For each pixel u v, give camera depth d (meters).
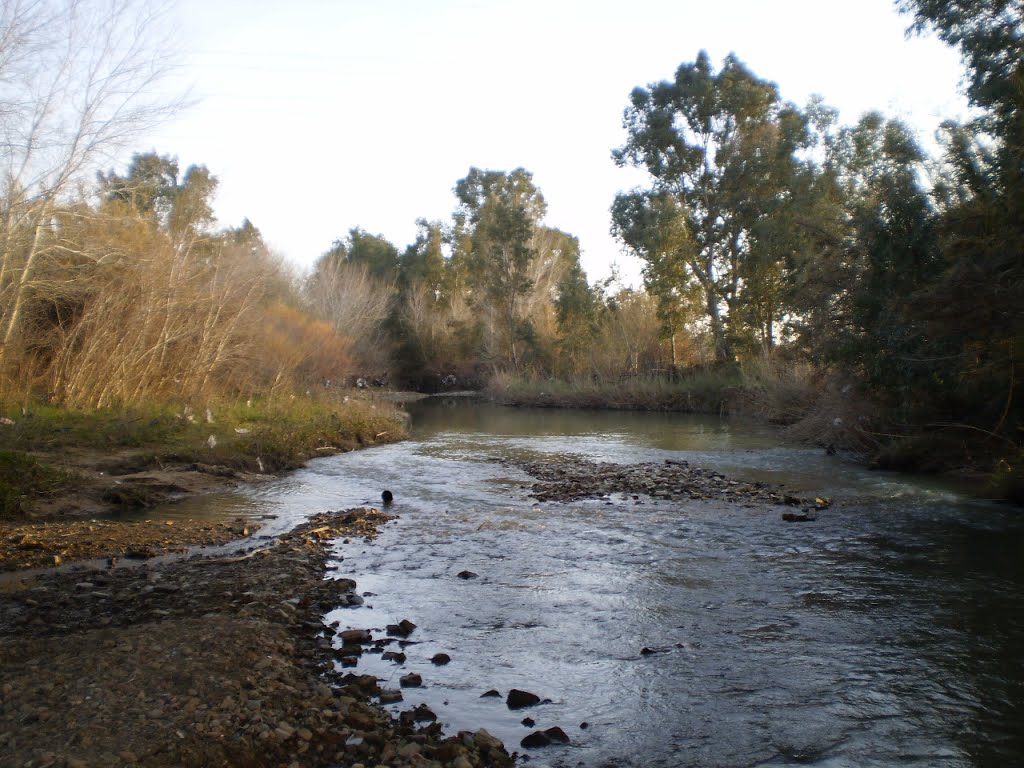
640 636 6.82
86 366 19.42
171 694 4.98
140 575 8.42
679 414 39.34
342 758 4.47
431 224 72.31
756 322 38.59
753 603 7.75
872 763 4.66
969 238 14.44
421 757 4.47
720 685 5.79
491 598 7.91
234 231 58.34
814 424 23.28
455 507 13.21
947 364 16.42
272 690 5.21
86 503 12.59
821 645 6.59
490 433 28.50
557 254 64.94
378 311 60.34
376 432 24.94
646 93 43.22
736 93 40.50
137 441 16.48
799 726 5.12
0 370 17.98
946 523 11.61
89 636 6.18
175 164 38.62
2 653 5.68
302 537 10.48
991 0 16.23
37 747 4.15
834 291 20.84
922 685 5.76
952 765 4.62
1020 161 14.24
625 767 4.60
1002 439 15.38
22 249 18.86
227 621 6.64
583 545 10.27
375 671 5.99
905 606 7.62
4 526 10.95
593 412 42.22
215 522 11.71
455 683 5.81
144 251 22.27
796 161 38.53
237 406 22.89
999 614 7.36
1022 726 5.11
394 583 8.44
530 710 5.37
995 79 16.02
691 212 42.94
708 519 11.97
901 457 17.48
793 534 10.89
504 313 57.00
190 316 23.62
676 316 41.59
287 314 39.59
